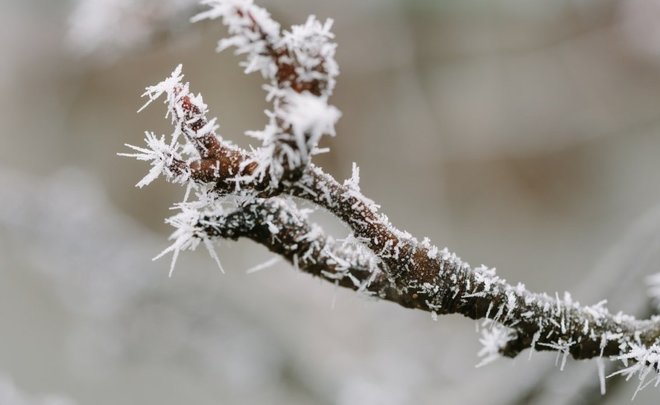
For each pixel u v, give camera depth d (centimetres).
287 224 30
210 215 30
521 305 30
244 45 27
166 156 29
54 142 119
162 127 117
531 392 55
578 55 111
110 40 54
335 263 31
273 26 27
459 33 111
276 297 83
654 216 49
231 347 77
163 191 117
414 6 108
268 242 30
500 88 114
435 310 30
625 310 46
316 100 27
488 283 30
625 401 82
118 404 114
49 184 86
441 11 109
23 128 119
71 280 82
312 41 27
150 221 116
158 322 79
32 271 123
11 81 116
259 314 79
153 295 79
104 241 81
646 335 31
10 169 118
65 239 80
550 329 30
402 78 108
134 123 117
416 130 109
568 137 114
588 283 53
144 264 81
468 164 118
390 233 29
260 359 75
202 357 78
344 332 82
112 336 80
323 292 84
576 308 31
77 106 117
